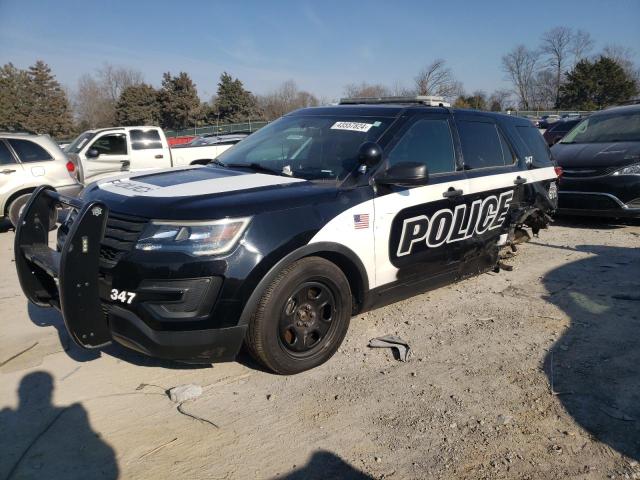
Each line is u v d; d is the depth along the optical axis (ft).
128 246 10.10
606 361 12.26
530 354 12.68
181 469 8.71
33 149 28.53
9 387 11.12
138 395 10.88
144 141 40.27
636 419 10.00
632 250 21.83
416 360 12.44
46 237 12.66
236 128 156.66
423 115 14.62
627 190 24.70
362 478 8.57
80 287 9.84
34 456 8.96
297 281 10.98
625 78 206.69
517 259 20.68
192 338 9.98
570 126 50.42
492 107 181.27
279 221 10.72
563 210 26.81
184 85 201.57
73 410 10.30
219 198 10.64
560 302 15.99
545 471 8.66
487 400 10.73
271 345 10.89
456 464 8.87
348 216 11.87
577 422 9.94
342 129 14.07
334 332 12.10
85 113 223.92
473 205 15.48
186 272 9.80
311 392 11.03
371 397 10.86
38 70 196.95
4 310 15.62
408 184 12.38
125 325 10.08
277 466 8.83
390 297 13.51
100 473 8.59
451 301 16.19
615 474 8.57
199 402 10.62
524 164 18.37
